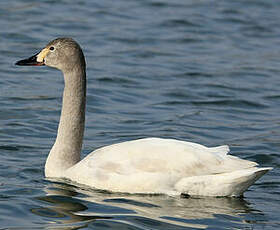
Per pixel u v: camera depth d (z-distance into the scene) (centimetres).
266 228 1052
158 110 1719
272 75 2066
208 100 1816
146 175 1167
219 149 1207
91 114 1664
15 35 2278
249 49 2339
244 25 2608
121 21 2548
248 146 1482
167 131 1565
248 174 1135
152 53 2222
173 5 2812
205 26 2561
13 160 1341
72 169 1240
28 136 1490
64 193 1170
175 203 1136
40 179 1245
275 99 1848
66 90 1280
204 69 2088
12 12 2533
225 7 2828
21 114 1619
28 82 1867
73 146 1270
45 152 1400
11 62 2023
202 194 1162
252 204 1152
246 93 1884
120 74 1983
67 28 2402
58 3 2702
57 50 1273
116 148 1215
